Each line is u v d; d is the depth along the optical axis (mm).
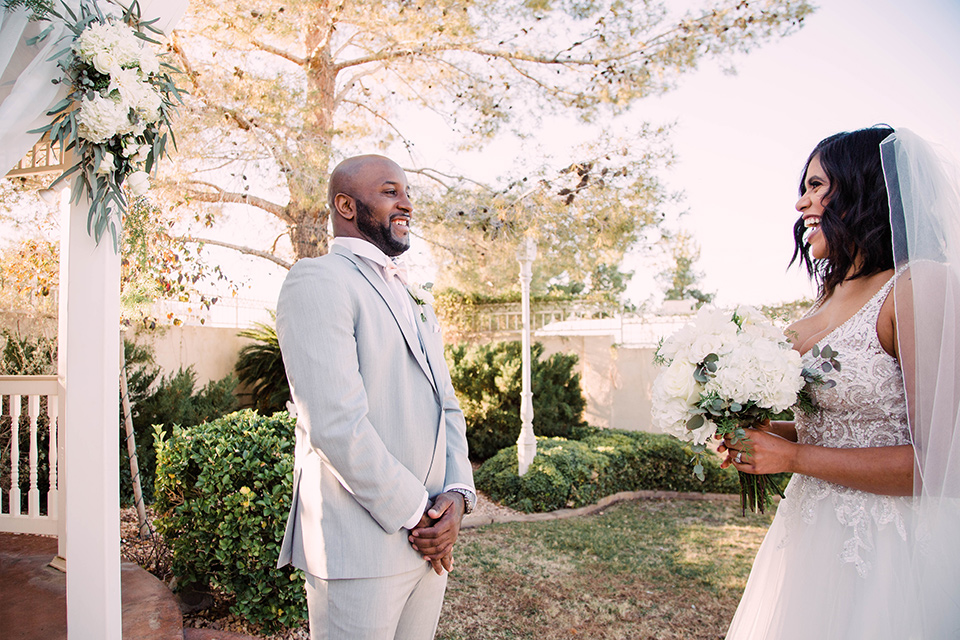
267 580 3082
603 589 3896
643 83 5977
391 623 1677
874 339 1553
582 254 6461
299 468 1857
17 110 1846
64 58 1949
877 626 1462
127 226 3344
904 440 1527
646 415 9070
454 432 2021
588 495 6219
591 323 11062
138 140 2213
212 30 5133
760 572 1856
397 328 1827
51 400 3260
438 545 1699
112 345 2232
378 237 1942
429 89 6652
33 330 5219
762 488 1794
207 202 5461
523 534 5121
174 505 3441
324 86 6184
